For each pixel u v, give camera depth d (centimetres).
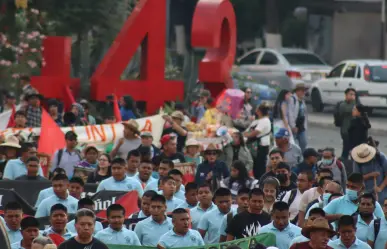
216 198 2981
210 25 5225
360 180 2931
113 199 3198
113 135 4381
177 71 6172
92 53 6231
